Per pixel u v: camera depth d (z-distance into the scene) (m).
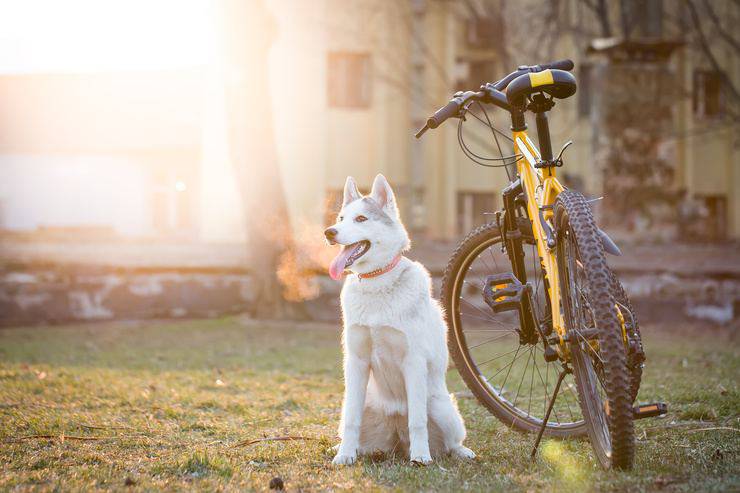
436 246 20.36
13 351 9.70
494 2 22.47
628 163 23.41
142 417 5.16
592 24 23.02
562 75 3.91
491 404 4.70
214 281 14.94
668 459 3.70
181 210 20.28
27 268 14.31
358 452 4.08
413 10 22.28
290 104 21.12
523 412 4.62
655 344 10.66
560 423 4.43
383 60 22.36
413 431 3.90
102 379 6.90
